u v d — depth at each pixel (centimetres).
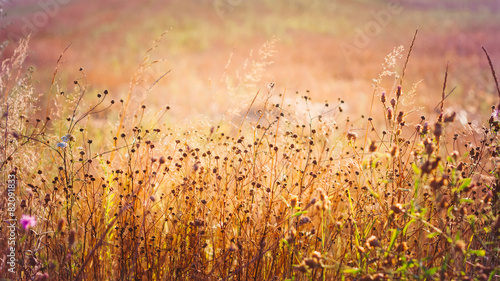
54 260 231
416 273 218
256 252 240
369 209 255
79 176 292
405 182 244
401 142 253
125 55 1836
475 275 210
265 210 258
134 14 2911
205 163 267
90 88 1110
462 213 201
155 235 256
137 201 254
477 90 1117
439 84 1227
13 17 2564
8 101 280
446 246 228
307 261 190
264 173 278
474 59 1719
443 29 2662
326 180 271
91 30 2481
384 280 191
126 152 288
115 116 652
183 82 1203
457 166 221
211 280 230
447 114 219
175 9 3020
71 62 1578
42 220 240
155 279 236
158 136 299
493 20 3108
